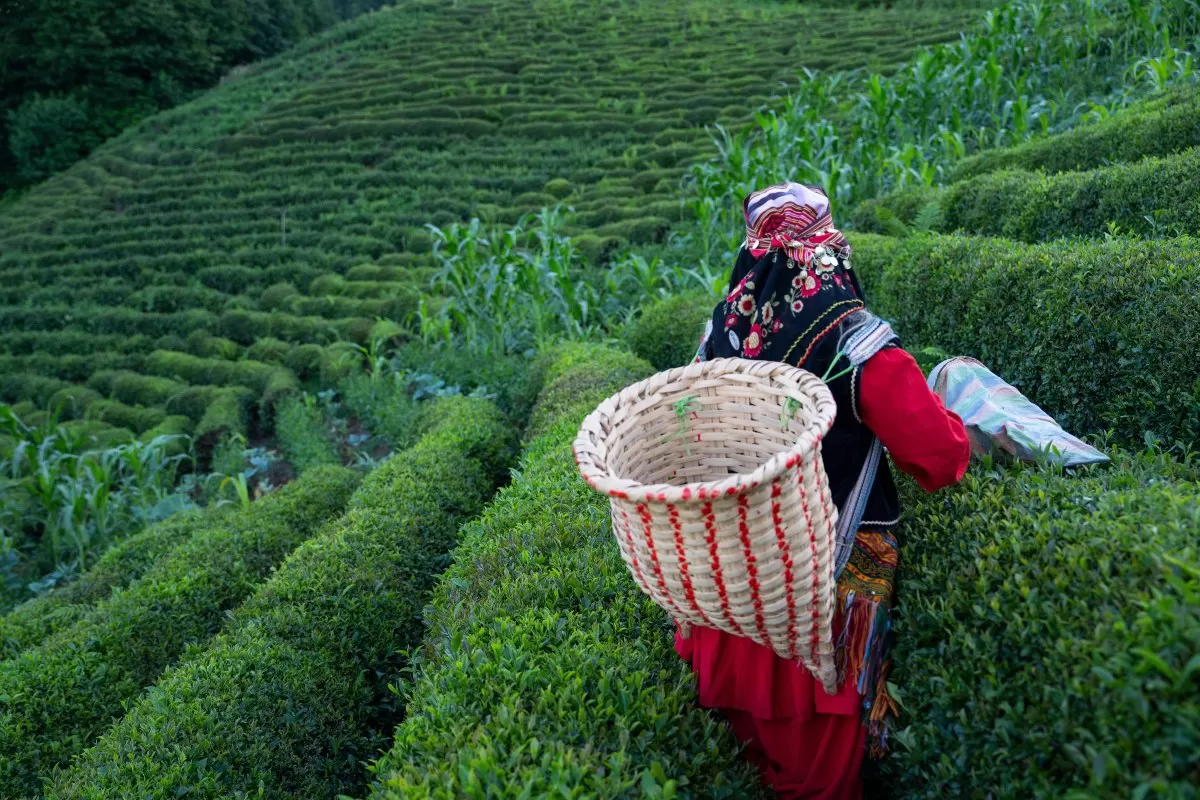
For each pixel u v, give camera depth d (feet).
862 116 29.81
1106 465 7.54
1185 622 4.40
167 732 8.60
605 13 69.72
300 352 32.09
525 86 55.77
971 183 17.15
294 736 9.15
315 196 46.65
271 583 11.39
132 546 16.63
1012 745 5.17
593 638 7.06
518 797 5.22
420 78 59.11
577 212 38.93
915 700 5.97
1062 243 11.15
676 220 35.94
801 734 6.31
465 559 9.64
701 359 7.18
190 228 45.03
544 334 26.37
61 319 38.83
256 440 29.19
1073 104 27.96
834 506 5.98
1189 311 8.63
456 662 6.89
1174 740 4.19
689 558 5.13
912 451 5.93
